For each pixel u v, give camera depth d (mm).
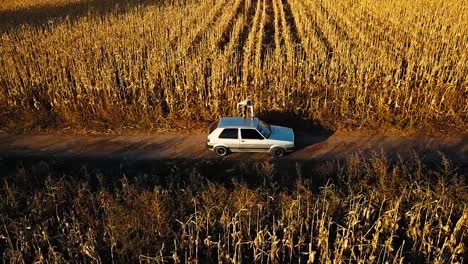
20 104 22109
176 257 11633
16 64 25641
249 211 13227
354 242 12398
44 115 21125
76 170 17328
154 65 24406
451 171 15688
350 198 13719
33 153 18719
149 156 18188
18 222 13336
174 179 16344
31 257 12516
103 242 12969
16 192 14969
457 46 27141
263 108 20594
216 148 17844
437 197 13648
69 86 23016
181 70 24109
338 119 20062
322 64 23953
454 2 36719
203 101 21359
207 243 12117
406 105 20156
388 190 14289
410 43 28375
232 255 12617
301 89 21641
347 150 18109
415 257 12156
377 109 20109
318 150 18219
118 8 41062
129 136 19844
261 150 17750
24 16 41094
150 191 15250
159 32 32500
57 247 12719
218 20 36156
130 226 13125
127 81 23469
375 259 12039
